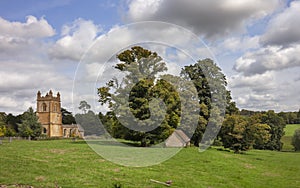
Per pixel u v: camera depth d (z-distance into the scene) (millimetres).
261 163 21922
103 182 11570
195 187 12188
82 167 13992
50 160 15367
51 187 10492
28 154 17344
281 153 33844
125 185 11445
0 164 13445
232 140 28391
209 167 17016
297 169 19891
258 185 13906
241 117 30062
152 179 12688
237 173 16406
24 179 11242
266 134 30359
